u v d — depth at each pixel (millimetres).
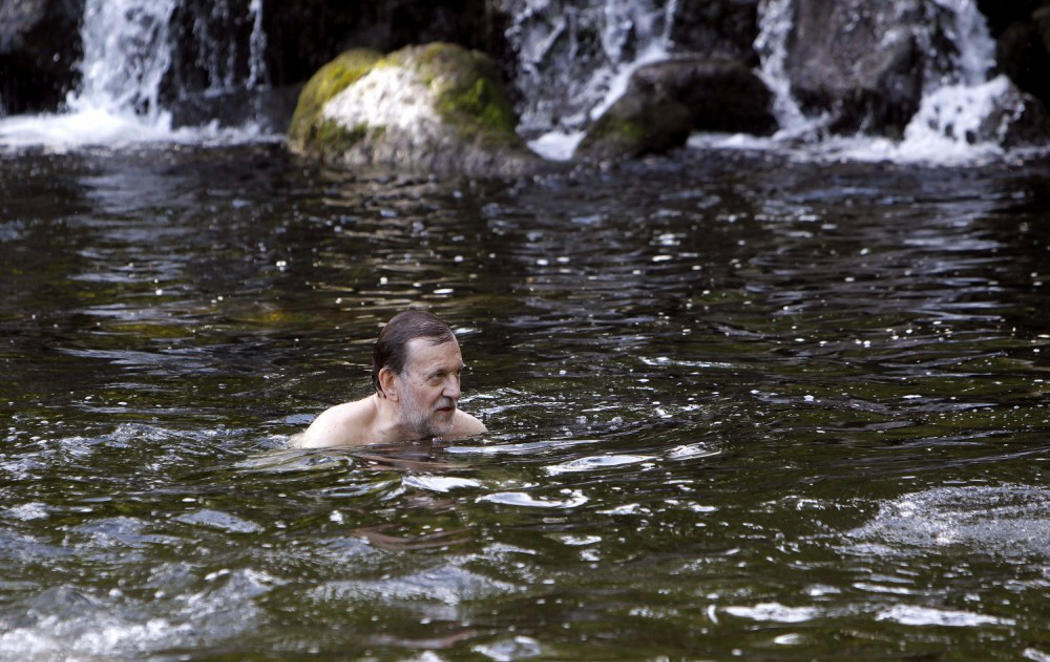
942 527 5246
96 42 26719
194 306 10766
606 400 7566
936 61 22188
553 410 7348
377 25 25938
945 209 15531
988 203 15891
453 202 16797
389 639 4238
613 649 4113
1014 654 4078
